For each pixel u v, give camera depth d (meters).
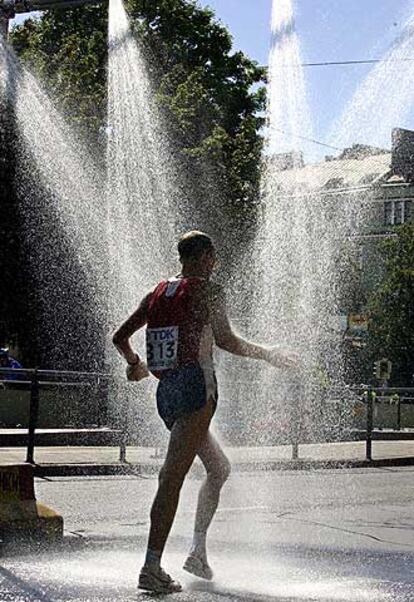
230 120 38.75
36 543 7.99
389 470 19.14
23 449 19.36
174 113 33.94
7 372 17.44
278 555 7.86
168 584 6.21
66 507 11.95
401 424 29.61
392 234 44.81
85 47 34.38
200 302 6.46
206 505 6.76
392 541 9.23
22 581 6.43
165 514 6.28
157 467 17.23
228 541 8.66
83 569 6.92
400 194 43.81
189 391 6.35
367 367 47.28
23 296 31.64
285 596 6.14
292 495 13.67
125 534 9.16
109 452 19.20
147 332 6.57
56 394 21.78
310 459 19.08
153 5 38.47
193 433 6.37
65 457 17.88
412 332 47.16
